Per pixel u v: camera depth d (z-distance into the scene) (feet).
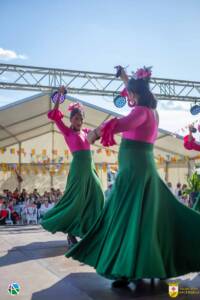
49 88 37.40
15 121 42.57
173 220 10.48
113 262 10.02
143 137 10.45
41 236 18.51
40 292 10.20
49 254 14.62
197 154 48.70
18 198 39.99
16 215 36.22
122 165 10.66
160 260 9.83
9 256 14.28
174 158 50.37
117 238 10.14
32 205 37.01
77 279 11.36
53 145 50.65
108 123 9.64
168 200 10.57
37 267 12.72
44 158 50.11
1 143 48.78
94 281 11.18
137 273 9.57
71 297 9.84
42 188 50.37
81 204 16.05
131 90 10.55
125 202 10.35
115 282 10.65
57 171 50.42
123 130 9.87
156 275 9.65
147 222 9.92
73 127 16.67
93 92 39.04
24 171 49.42
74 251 10.81
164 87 41.70
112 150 51.13
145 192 10.19
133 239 9.77
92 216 16.06
